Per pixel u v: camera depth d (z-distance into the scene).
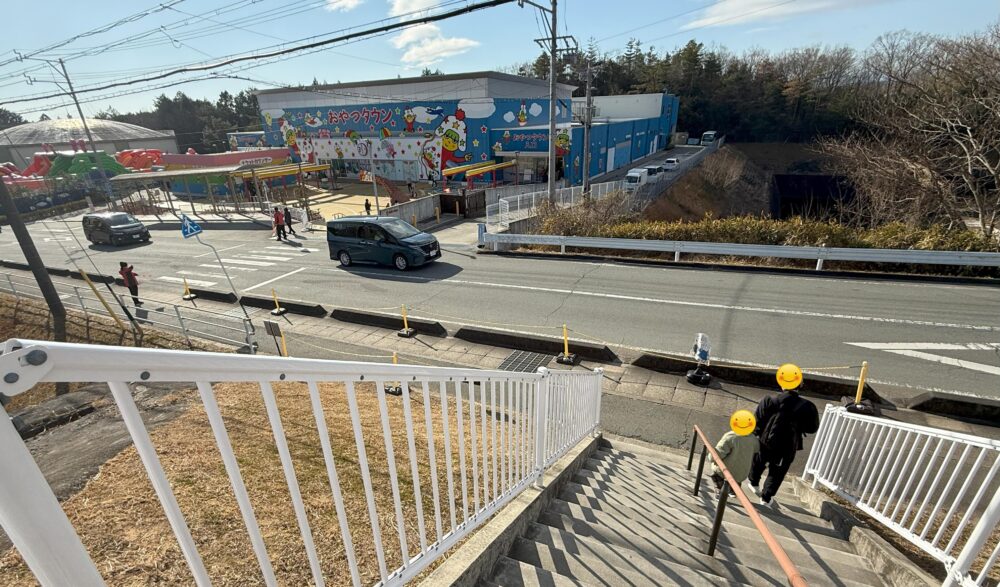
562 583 2.75
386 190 36.28
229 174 29.53
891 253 12.09
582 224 17.77
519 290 13.02
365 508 3.58
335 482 1.71
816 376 7.56
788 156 53.72
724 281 12.75
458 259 16.83
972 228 17.42
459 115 34.78
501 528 3.07
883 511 3.89
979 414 6.54
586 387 5.53
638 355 9.01
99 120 59.00
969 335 8.95
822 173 43.72
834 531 4.15
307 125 42.22
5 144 50.91
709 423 7.06
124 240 21.80
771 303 11.00
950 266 12.16
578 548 3.28
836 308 10.48
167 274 16.64
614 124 40.94
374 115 38.22
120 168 39.28
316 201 33.22
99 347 0.95
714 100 62.38
